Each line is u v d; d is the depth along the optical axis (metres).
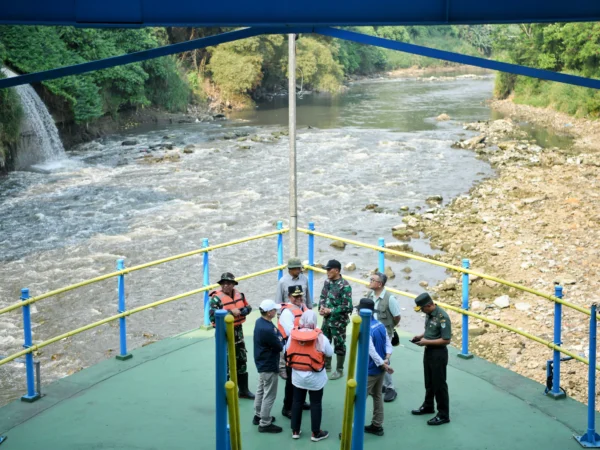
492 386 9.05
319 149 41.97
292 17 6.63
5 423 8.20
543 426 8.08
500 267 21.22
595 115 51.44
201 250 10.65
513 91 66.50
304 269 11.65
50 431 8.02
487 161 37.66
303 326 7.63
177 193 31.50
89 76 45.94
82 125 45.97
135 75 51.38
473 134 46.50
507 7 6.62
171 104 59.22
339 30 7.23
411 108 62.38
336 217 27.44
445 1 6.65
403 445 7.70
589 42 57.25
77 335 17.19
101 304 19.12
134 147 43.34
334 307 9.07
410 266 21.77
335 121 54.53
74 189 32.38
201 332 10.78
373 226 26.20
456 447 7.64
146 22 6.46
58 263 22.34
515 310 18.02
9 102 35.31
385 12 6.70
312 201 29.88
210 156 40.25
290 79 12.72
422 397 8.78
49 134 39.94
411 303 18.80
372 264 22.02
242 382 8.67
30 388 8.72
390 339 8.65
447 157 39.06
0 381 14.97
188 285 20.56
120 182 33.78
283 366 9.15
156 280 20.92
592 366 7.66
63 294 19.73
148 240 24.66
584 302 18.39
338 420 8.19
